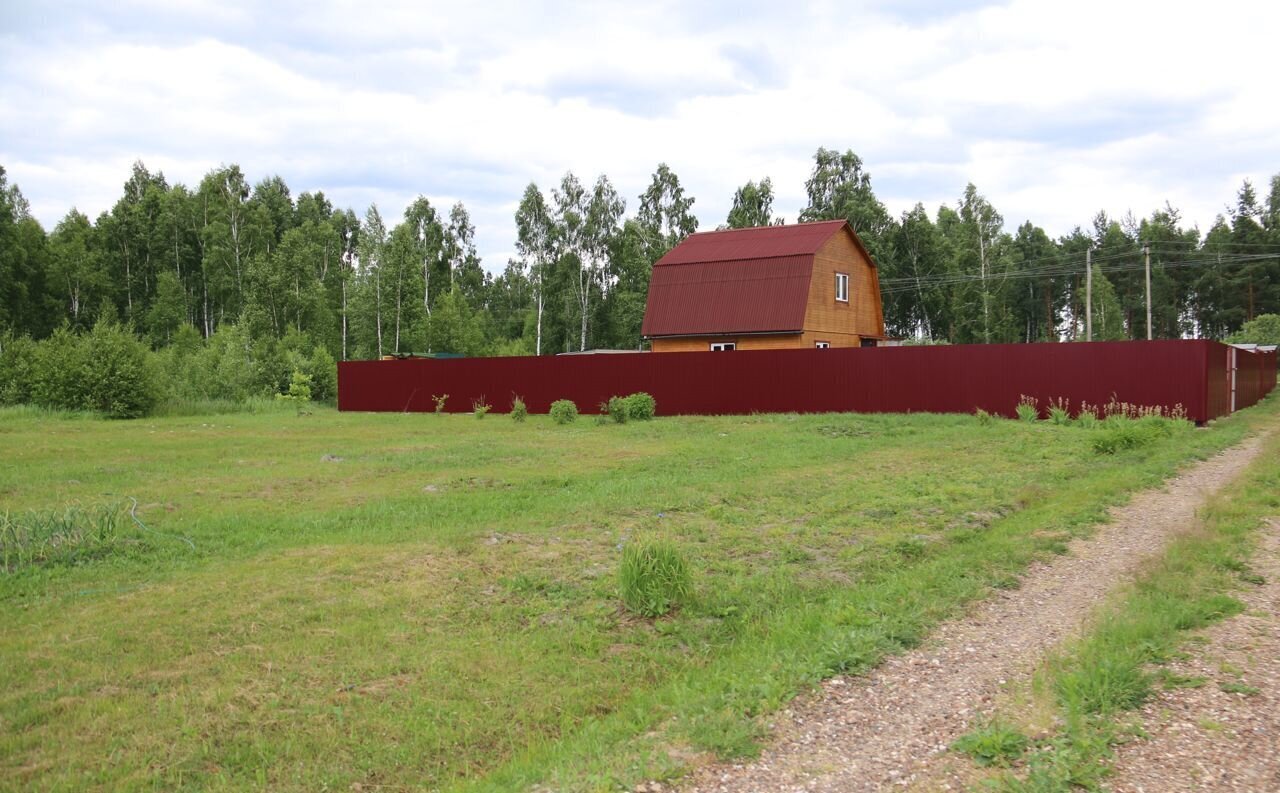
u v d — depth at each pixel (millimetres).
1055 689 4516
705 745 4152
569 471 14078
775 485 12148
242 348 39312
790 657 5305
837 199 57250
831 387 24531
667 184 58938
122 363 29297
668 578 6879
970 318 57781
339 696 5273
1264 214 70938
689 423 23094
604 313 57219
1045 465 13570
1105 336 64250
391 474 14055
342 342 61281
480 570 7910
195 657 5820
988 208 58938
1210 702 4207
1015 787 3527
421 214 70000
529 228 56531
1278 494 9844
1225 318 67250
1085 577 6945
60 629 6328
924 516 9938
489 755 4703
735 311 31047
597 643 6203
